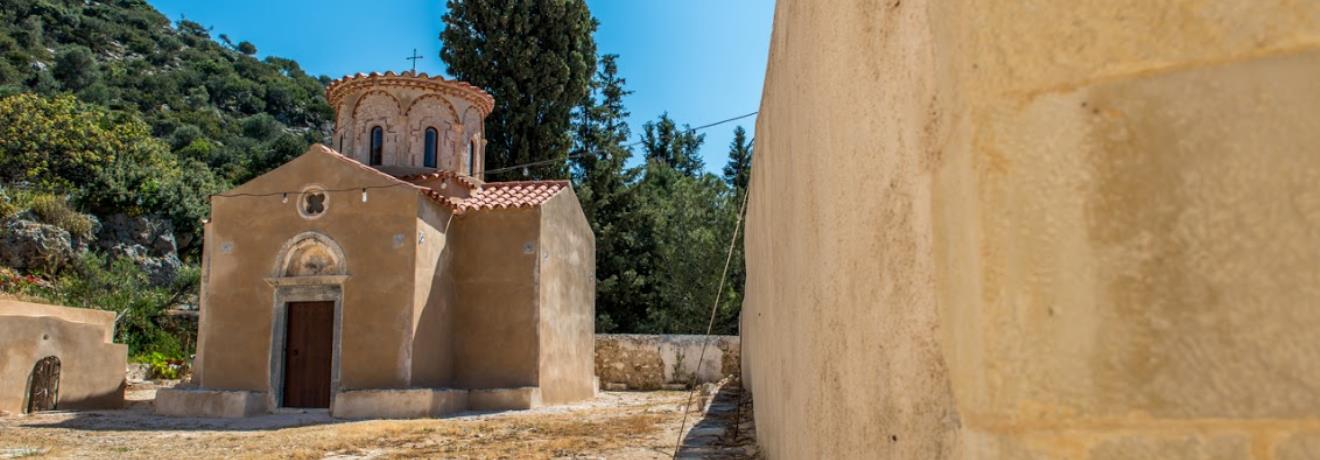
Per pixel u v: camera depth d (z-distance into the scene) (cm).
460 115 2066
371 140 1995
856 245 215
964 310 127
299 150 4753
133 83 7344
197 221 3881
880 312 189
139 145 4306
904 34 172
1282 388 100
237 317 1603
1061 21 116
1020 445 111
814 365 301
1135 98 111
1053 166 114
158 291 3055
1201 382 103
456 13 3231
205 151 5741
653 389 2255
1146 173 109
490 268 1748
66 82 6825
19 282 2617
